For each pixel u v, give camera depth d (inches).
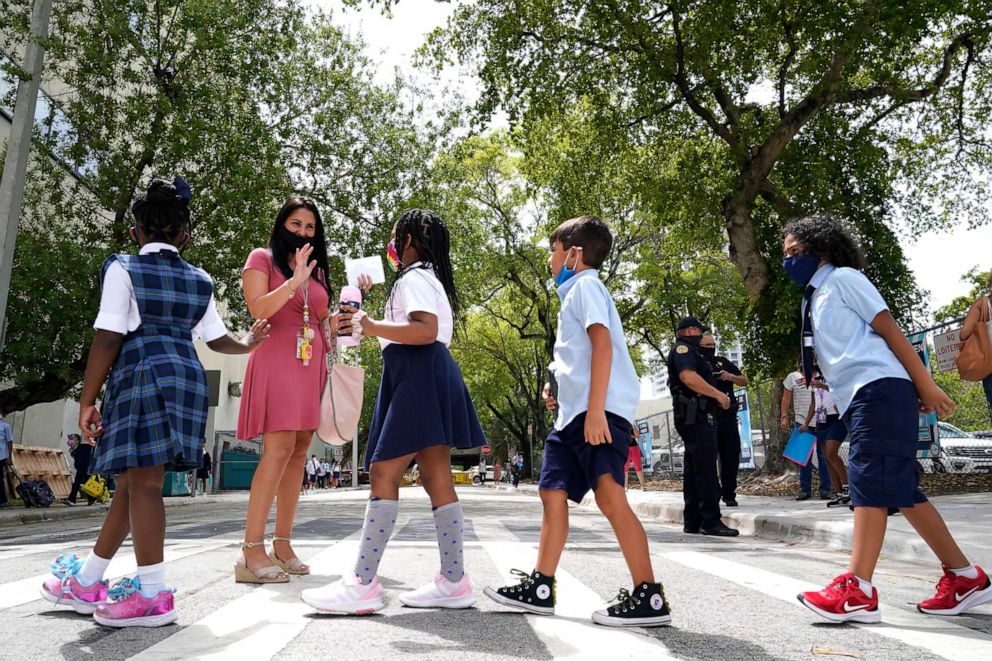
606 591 147.7
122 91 741.9
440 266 132.9
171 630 108.5
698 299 1184.2
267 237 645.9
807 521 271.4
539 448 1990.7
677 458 891.4
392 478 123.1
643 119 710.5
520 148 773.3
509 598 120.3
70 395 654.5
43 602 133.6
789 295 629.6
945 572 126.9
